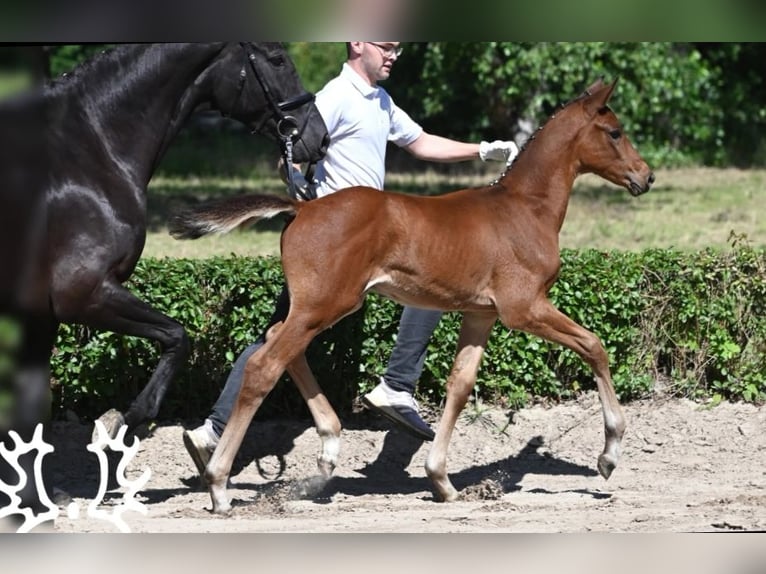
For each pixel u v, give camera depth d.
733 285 11.34
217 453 8.16
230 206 8.07
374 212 8.13
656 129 27.33
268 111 8.80
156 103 8.56
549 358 11.13
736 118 30.95
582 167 9.02
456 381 8.86
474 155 9.71
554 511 8.37
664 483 9.55
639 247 17.31
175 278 10.45
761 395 11.20
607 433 8.77
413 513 8.33
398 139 9.62
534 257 8.62
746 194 23.62
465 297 8.52
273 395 10.72
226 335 10.59
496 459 10.35
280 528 7.69
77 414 10.54
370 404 9.39
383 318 10.62
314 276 8.02
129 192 8.40
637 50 23.31
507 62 22.83
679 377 11.31
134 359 10.41
